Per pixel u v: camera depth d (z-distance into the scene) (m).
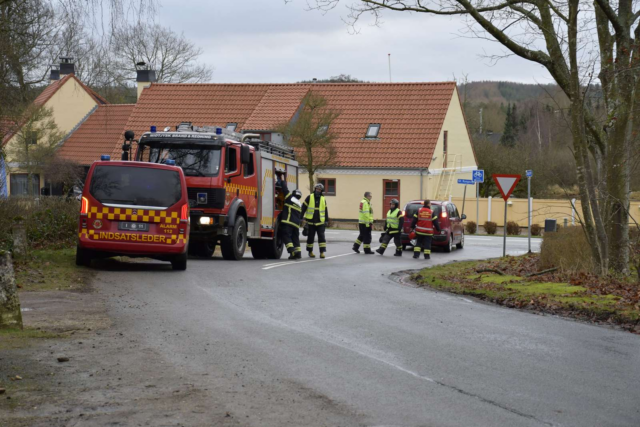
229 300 12.83
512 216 48.53
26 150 43.97
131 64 62.28
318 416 6.27
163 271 16.89
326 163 44.91
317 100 44.38
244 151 21.03
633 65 16.39
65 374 7.54
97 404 6.54
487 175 57.22
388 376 7.73
